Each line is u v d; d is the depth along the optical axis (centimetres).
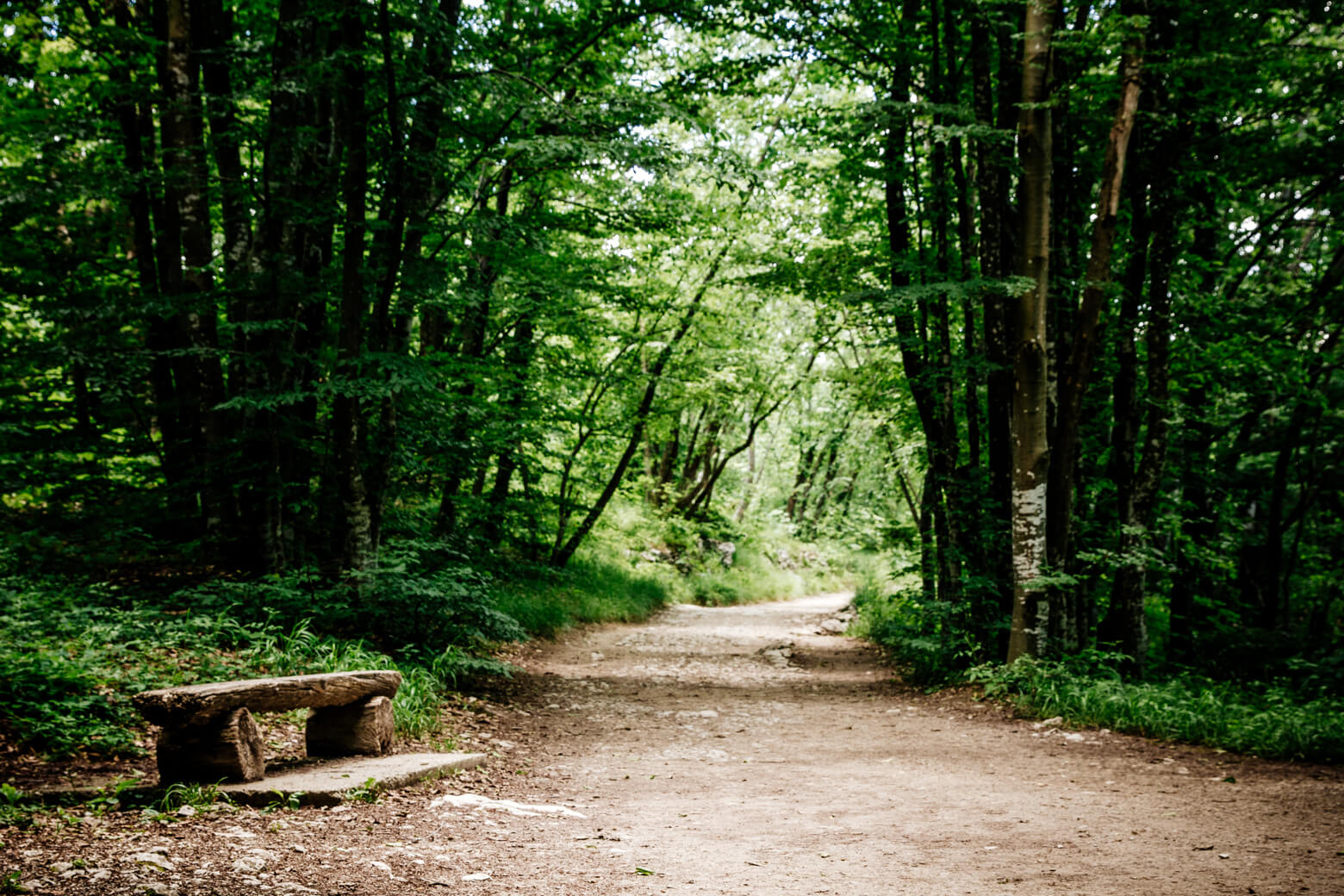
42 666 552
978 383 1155
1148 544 1041
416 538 1056
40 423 1133
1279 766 641
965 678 1048
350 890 304
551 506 1770
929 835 446
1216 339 1140
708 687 1149
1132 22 816
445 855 367
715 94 1242
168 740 444
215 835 357
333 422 908
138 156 1145
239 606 834
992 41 1189
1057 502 977
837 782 609
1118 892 342
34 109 1070
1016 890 344
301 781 454
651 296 1841
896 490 2728
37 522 1093
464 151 1038
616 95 966
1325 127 1070
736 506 3691
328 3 847
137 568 1004
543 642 1409
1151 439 1022
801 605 2769
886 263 1220
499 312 1409
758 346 2312
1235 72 916
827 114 1138
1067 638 1008
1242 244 1333
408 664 830
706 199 1838
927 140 1121
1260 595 1571
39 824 349
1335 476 1538
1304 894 338
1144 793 556
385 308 933
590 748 744
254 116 1136
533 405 1491
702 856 396
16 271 1069
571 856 382
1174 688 851
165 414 1141
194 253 1006
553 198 1465
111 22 1116
